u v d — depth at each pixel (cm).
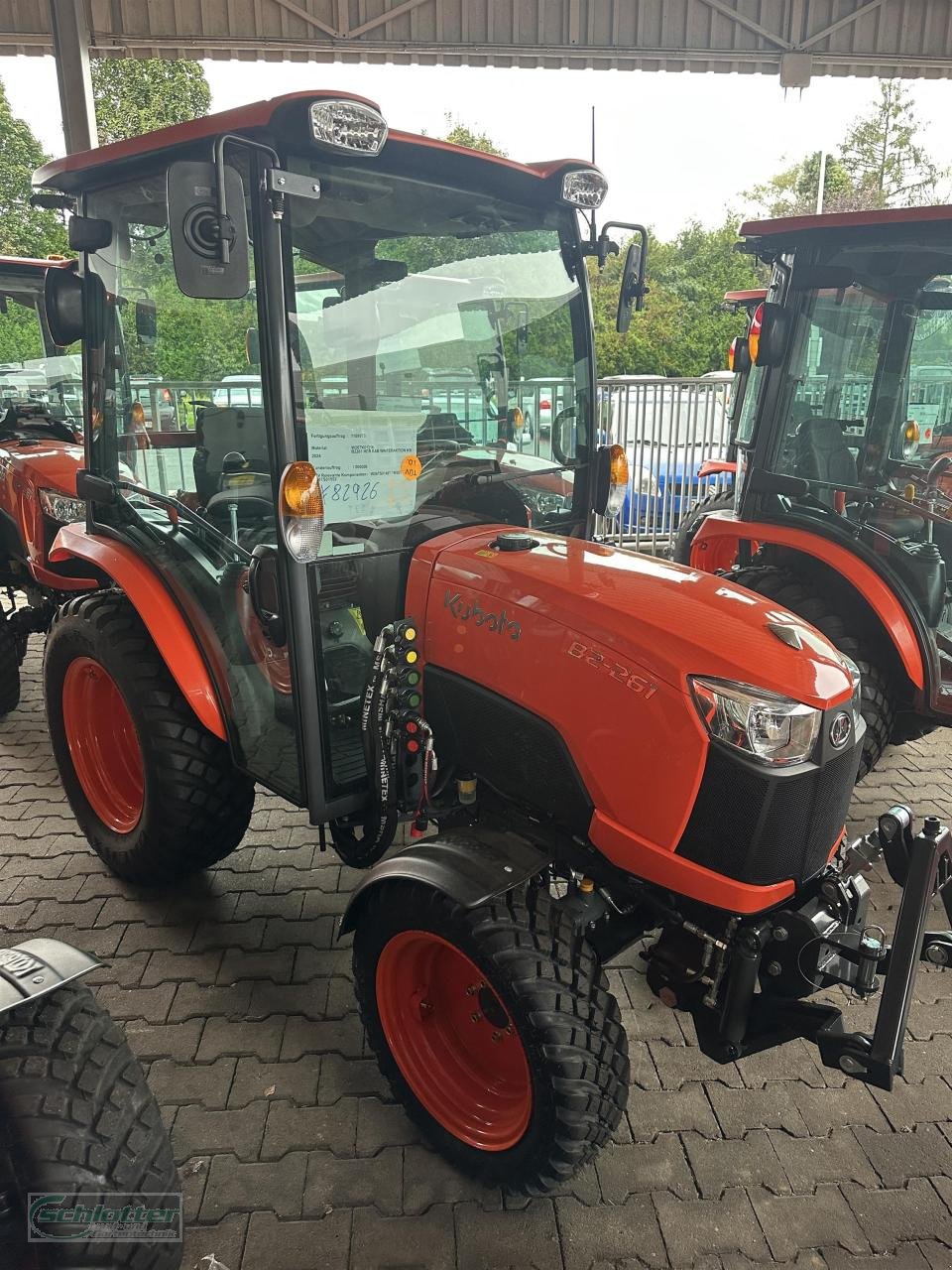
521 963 180
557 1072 175
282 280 197
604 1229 189
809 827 187
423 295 225
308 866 318
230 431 224
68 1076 152
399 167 213
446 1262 181
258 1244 184
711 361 1939
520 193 236
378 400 220
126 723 305
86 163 237
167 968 264
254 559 223
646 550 845
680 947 196
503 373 245
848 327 334
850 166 3092
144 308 247
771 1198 197
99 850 304
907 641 324
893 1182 202
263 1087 223
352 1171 201
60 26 679
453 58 806
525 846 197
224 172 179
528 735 204
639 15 800
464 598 214
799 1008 188
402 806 228
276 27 772
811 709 181
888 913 301
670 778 181
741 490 385
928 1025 252
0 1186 139
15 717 446
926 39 827
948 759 417
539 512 265
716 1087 228
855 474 337
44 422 507
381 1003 207
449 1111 201
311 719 222
